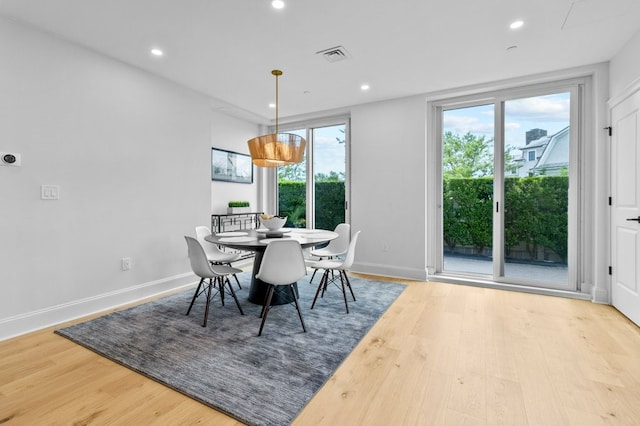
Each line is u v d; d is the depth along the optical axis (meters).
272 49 2.85
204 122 4.02
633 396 1.63
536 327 2.53
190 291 3.54
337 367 1.92
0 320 2.30
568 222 3.45
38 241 2.50
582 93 3.36
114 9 2.23
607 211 3.10
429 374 1.85
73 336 2.35
